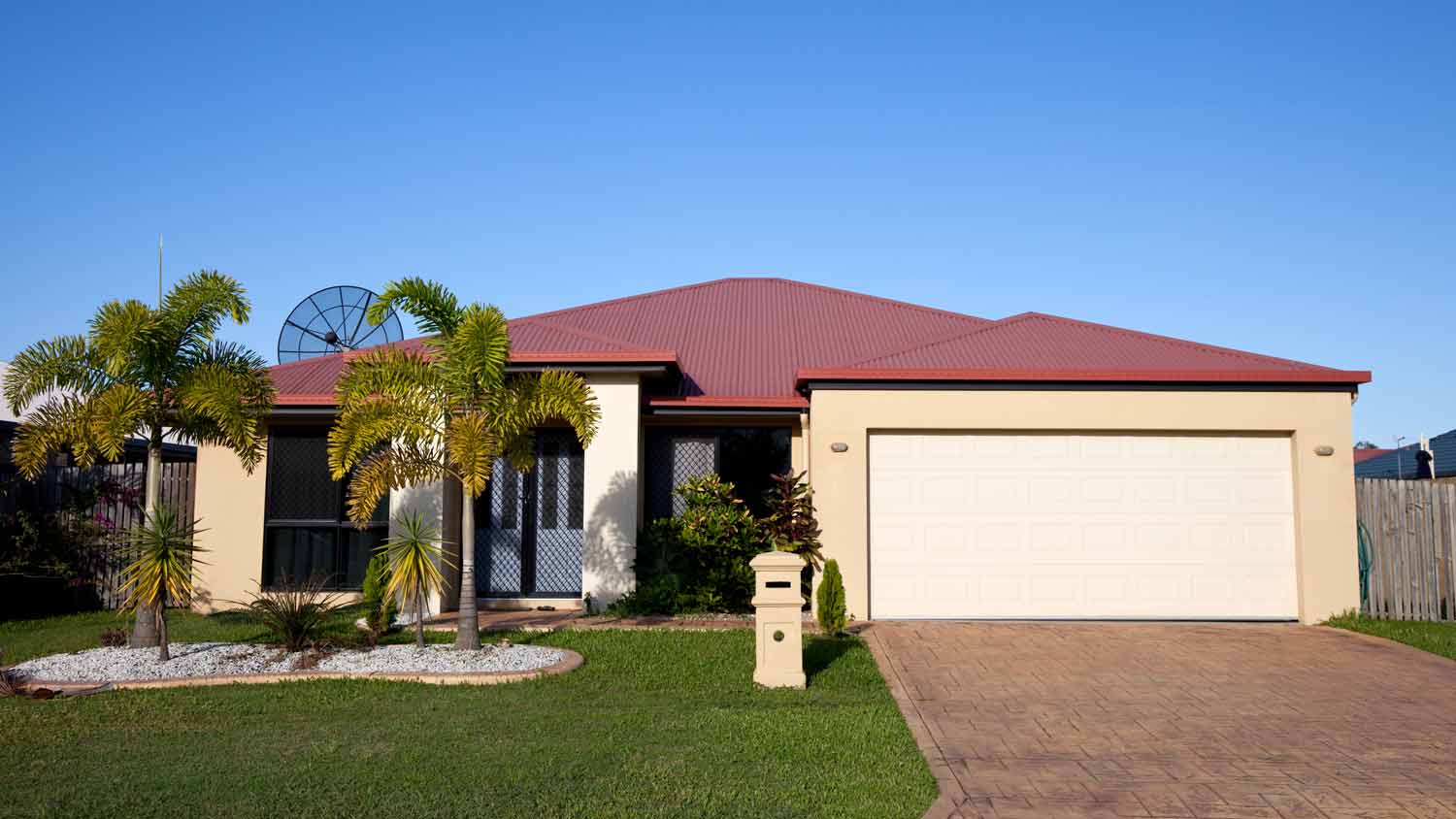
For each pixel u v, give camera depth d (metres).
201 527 15.62
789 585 10.06
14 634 13.73
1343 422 14.22
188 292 11.36
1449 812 6.40
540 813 6.14
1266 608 14.18
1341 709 9.10
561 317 19.34
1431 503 14.27
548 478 15.77
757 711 8.77
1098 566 14.27
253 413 12.00
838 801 6.47
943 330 18.92
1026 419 14.37
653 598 14.24
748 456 16.12
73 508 15.81
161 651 10.80
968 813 6.32
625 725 8.25
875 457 14.54
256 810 6.17
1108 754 7.67
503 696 9.41
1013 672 10.70
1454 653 11.62
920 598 14.30
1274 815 6.35
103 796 6.45
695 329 19.16
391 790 6.54
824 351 17.86
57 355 11.12
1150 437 14.45
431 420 11.28
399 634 12.77
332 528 15.67
